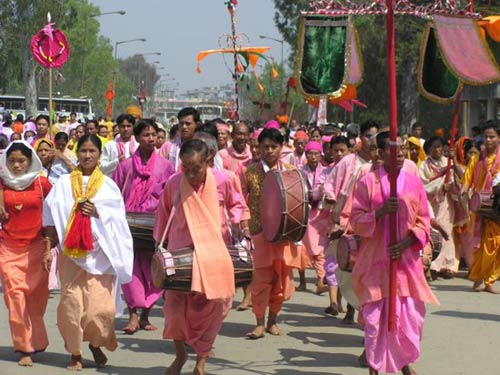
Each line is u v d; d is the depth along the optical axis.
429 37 10.62
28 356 9.54
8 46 68.38
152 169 11.48
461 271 16.88
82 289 9.20
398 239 8.52
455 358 10.01
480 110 43.81
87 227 9.05
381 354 8.56
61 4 66.81
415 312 8.68
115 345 9.40
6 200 9.48
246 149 12.58
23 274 9.53
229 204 9.41
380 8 9.60
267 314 12.52
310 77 9.41
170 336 8.90
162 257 8.57
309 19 9.37
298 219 10.57
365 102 60.16
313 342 10.84
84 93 115.38
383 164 8.65
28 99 67.25
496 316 12.41
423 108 54.44
